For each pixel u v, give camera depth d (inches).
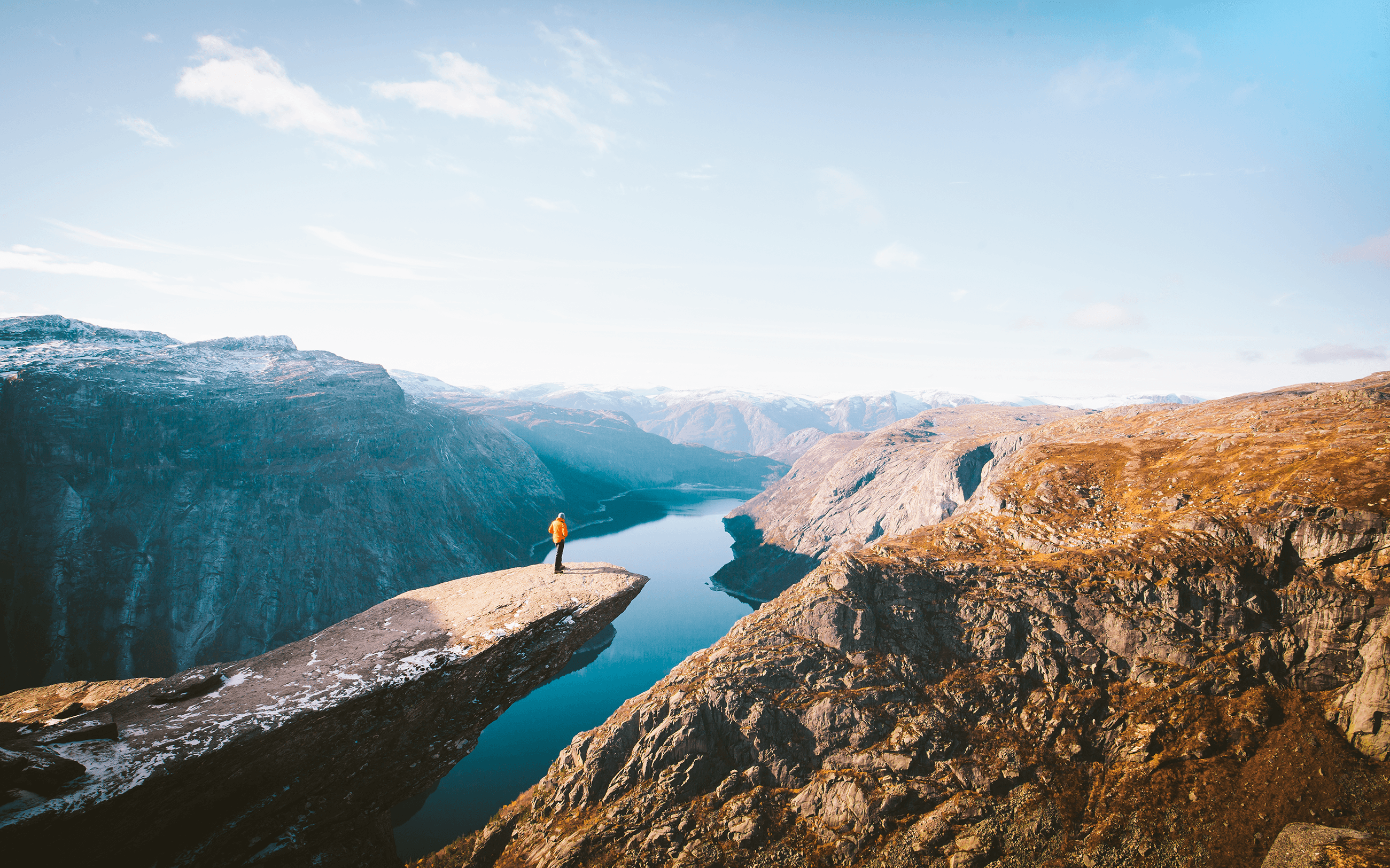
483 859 3730.3
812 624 4503.0
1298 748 3211.1
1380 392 5108.3
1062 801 3358.8
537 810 3897.6
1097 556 4554.6
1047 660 4045.3
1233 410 6318.9
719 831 3390.7
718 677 4197.8
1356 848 2287.2
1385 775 2950.3
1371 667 3238.2
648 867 3238.2
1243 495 4399.6
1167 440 5954.7
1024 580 4515.3
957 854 3152.1
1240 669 3683.6
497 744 5876.0
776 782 3676.2
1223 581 3924.7
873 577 4785.9
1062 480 5738.2
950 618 4453.7
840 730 3833.7
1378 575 3467.0
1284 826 2920.8
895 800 3398.1
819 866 3181.6
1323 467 4119.1
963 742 3740.2
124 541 7337.6
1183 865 2957.7
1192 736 3472.0
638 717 4106.8
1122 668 3937.0
